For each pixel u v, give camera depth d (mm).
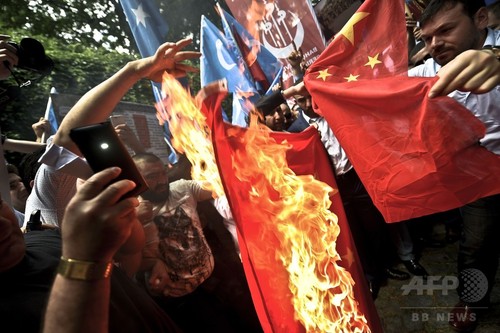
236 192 1349
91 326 619
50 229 1141
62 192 1434
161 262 1506
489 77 758
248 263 1302
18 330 735
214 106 1197
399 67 1413
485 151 1285
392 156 1370
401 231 2666
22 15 8828
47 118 2666
